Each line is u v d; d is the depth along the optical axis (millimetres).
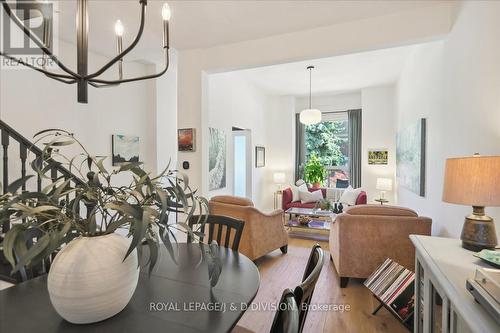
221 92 4984
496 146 1706
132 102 4086
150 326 969
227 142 5215
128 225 1136
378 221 2752
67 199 1071
